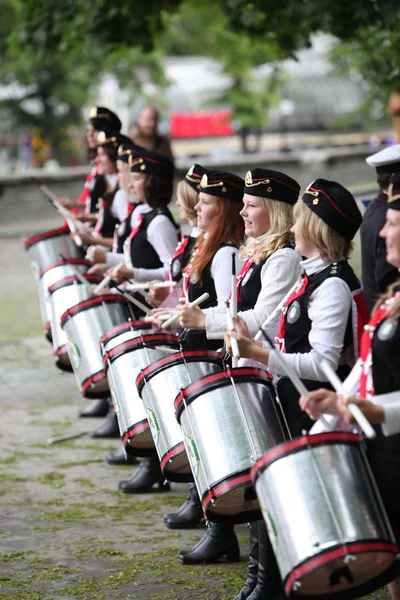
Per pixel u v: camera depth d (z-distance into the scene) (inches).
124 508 249.3
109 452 295.9
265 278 189.5
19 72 1128.8
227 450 160.4
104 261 278.4
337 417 156.3
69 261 307.6
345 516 135.2
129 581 201.9
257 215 194.1
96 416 335.6
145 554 217.3
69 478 272.5
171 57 1519.4
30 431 318.3
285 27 490.0
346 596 142.5
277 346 174.6
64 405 350.6
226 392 163.6
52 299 279.6
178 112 1387.8
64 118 1197.1
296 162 989.2
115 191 324.8
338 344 164.2
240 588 197.9
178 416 169.9
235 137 1406.3
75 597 193.5
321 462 137.8
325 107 1425.9
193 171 234.7
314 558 133.3
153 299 242.7
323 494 136.0
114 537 228.2
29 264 690.2
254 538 187.6
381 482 147.9
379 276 183.6
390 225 143.6
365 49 526.6
